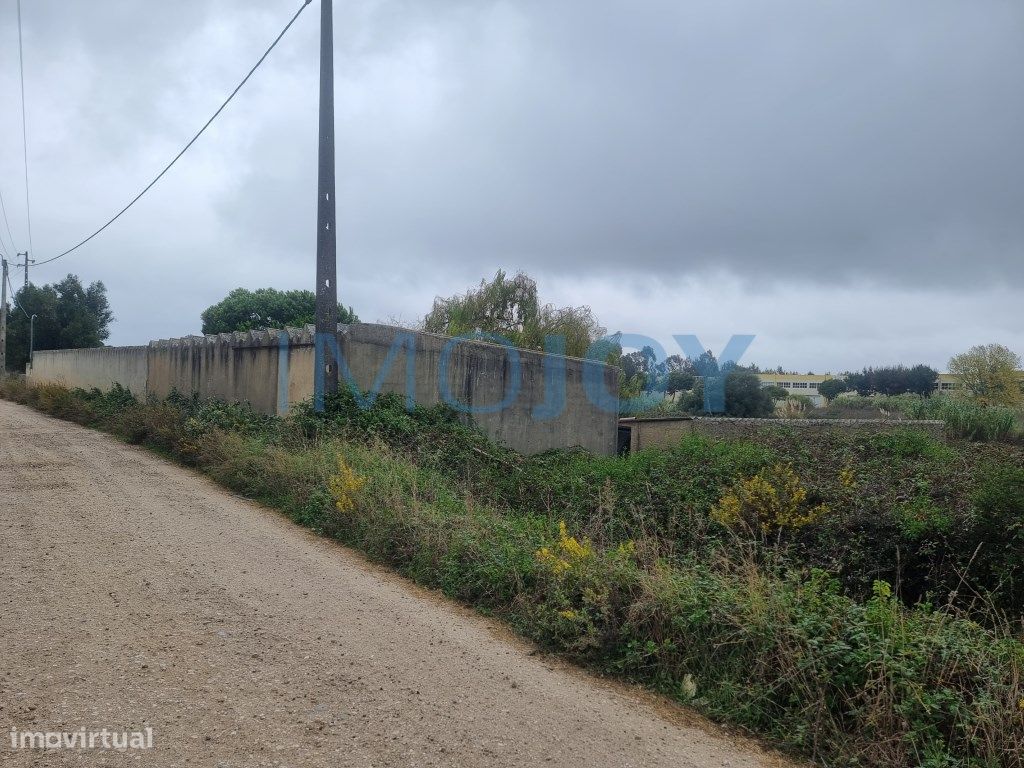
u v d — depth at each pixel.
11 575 5.87
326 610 5.58
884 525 7.88
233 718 3.83
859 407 27.70
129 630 4.89
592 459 14.02
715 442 12.17
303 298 34.38
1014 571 6.95
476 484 10.66
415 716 4.00
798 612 4.82
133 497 9.22
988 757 3.71
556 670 4.89
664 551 7.47
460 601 6.12
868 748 3.93
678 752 3.92
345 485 8.27
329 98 12.28
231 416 13.34
